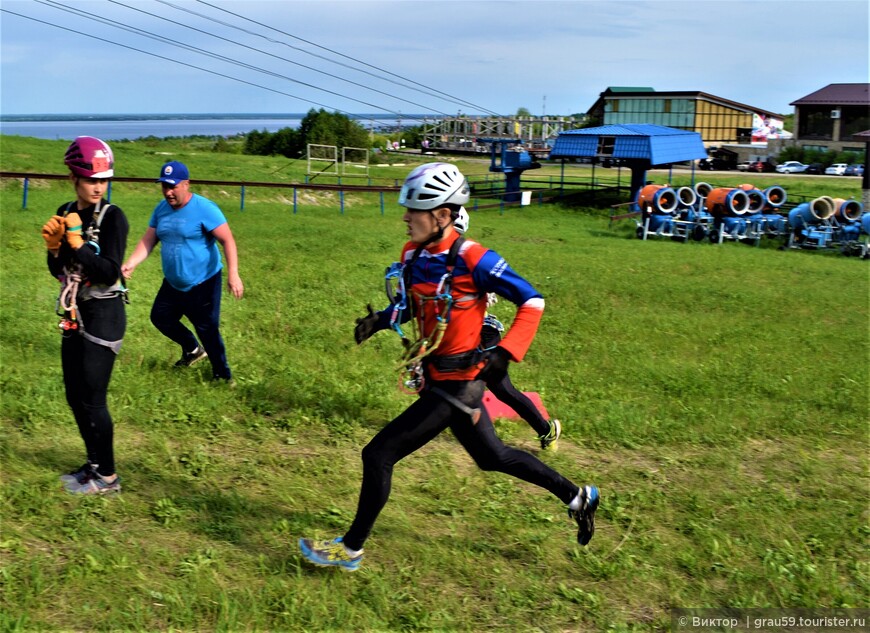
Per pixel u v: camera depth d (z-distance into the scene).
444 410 3.63
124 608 3.42
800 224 26.64
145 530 4.10
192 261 6.22
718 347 9.41
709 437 6.06
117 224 4.25
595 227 31.42
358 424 5.86
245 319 9.30
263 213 26.25
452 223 3.60
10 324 8.05
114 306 4.33
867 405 7.12
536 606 3.72
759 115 83.06
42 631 3.23
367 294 11.52
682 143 38.41
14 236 15.20
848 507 4.97
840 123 73.56
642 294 13.22
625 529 4.53
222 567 3.79
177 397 6.02
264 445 5.41
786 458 5.83
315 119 75.00
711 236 27.16
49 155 33.91
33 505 4.19
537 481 3.89
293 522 4.29
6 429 5.29
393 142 93.31
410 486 4.91
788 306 13.08
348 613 3.51
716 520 4.68
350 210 29.67
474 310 3.59
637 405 6.76
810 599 3.86
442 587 3.82
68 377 4.36
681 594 3.89
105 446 4.38
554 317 10.64
